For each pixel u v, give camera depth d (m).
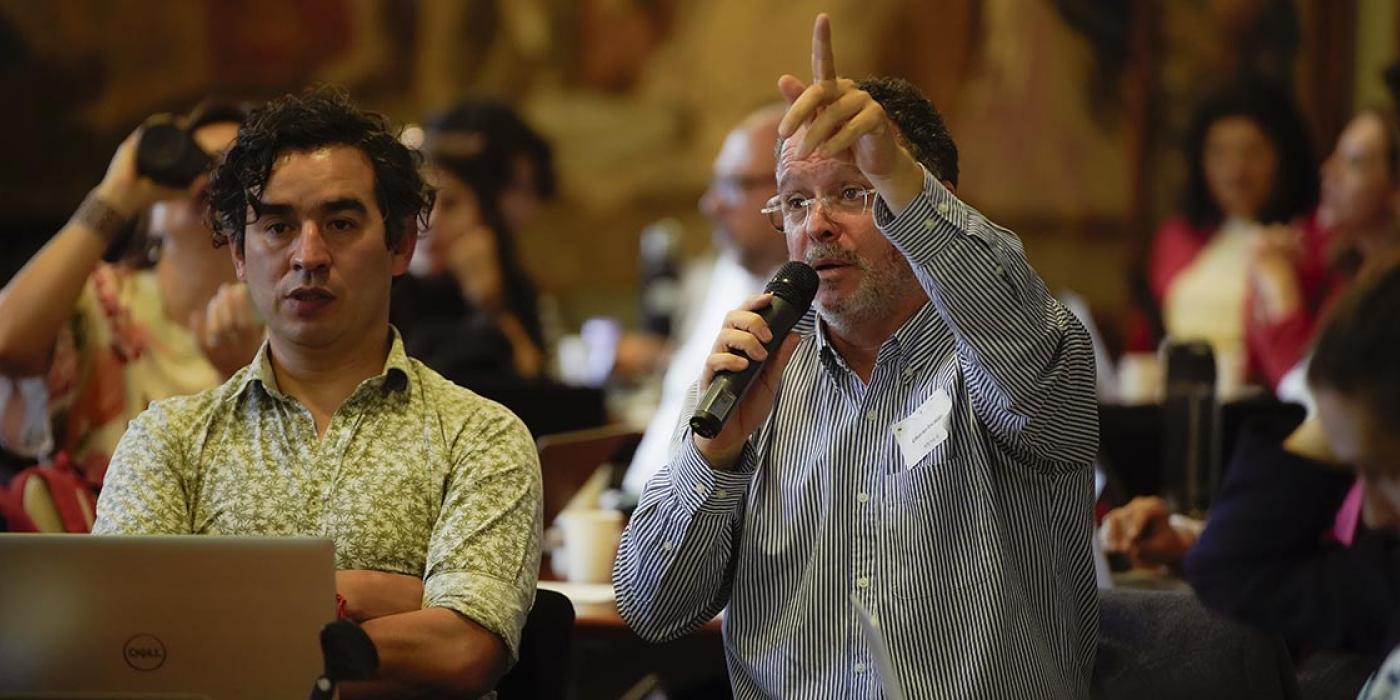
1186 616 4.73
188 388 6.31
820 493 4.47
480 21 19.25
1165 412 6.76
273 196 4.41
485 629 4.22
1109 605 4.85
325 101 4.57
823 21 3.96
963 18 18.16
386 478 4.44
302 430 4.48
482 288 9.51
